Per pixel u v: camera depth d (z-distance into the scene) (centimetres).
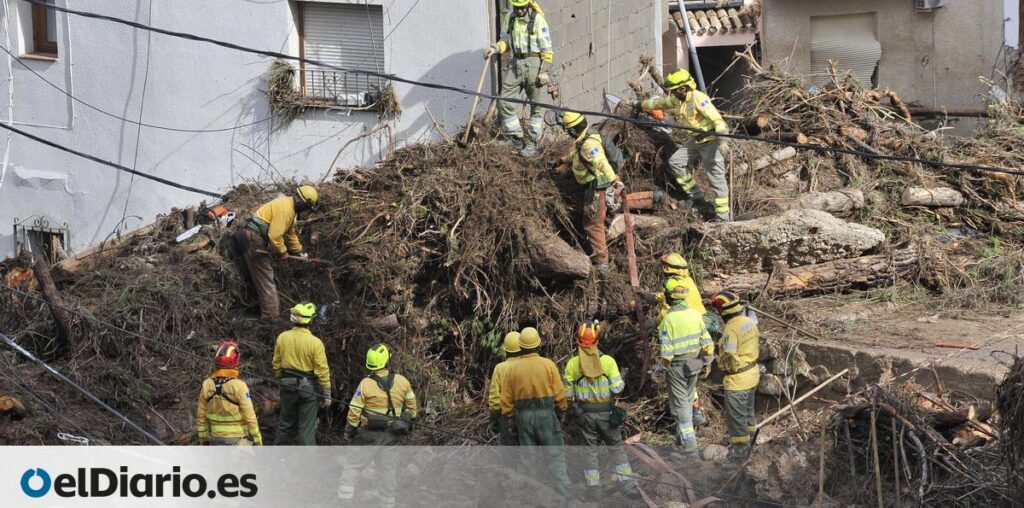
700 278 2047
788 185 2314
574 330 1978
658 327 1798
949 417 1495
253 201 2341
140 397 1889
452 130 2673
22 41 2822
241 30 2659
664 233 2072
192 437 1848
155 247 2203
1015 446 1295
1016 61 3186
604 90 2658
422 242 2055
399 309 2042
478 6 2628
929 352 1720
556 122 2241
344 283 2086
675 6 3328
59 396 1872
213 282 2089
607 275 2003
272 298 2038
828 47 3312
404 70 2675
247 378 1939
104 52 2741
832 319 1920
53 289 1911
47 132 2827
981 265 2119
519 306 2006
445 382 2031
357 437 1666
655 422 1878
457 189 2058
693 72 3459
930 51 3269
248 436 1680
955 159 2325
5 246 2905
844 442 1512
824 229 2034
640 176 2217
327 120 2686
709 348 1688
